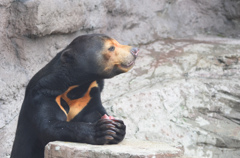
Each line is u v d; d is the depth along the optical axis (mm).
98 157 7242
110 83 14062
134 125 12266
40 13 12484
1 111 11836
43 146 8531
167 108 13062
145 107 12797
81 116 8805
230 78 14570
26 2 12359
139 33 17344
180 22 18906
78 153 7328
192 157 7852
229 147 12898
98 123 7773
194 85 13961
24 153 8555
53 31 13188
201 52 16109
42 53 13281
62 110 8508
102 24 15453
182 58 15586
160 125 12539
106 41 8664
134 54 8812
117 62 8664
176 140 12352
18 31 12562
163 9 18484
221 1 19703
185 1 19250
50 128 7938
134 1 17219
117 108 12453
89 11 14859
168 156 7453
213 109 13594
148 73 14703
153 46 16984
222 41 17750
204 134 12758
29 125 8414
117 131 7887
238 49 16484
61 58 8516
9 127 11867
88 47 8539
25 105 8594
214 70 14906
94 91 8852
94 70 8578
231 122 13500
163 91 13383
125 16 16859
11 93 12078
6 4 12234
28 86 8781
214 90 13961
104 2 15453
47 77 8422
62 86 8469
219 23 19609
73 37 14430
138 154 7055
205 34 19156
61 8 13219
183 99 13477
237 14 19547
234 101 13766
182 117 13078
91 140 7750
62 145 7504
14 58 12594
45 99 8305
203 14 19469
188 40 17922
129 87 13797
